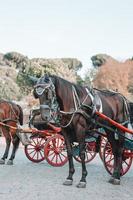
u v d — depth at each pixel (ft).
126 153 37.91
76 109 32.42
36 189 31.35
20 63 229.86
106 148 39.04
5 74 213.46
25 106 124.98
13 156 46.19
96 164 47.57
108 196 29.48
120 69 208.74
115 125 34.09
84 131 32.89
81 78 229.25
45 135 45.85
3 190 30.73
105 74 207.82
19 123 47.78
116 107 36.24
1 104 47.01
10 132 46.50
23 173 39.34
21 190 30.83
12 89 193.57
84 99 33.09
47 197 28.55
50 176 37.81
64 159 48.08
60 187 32.35
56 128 44.16
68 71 222.28
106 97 35.76
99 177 37.83
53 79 32.07
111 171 38.88
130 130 34.40
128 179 37.22
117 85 204.33
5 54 237.45
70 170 33.45
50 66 209.77
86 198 28.60
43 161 49.11
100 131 38.37
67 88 32.53
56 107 31.65
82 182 32.45
